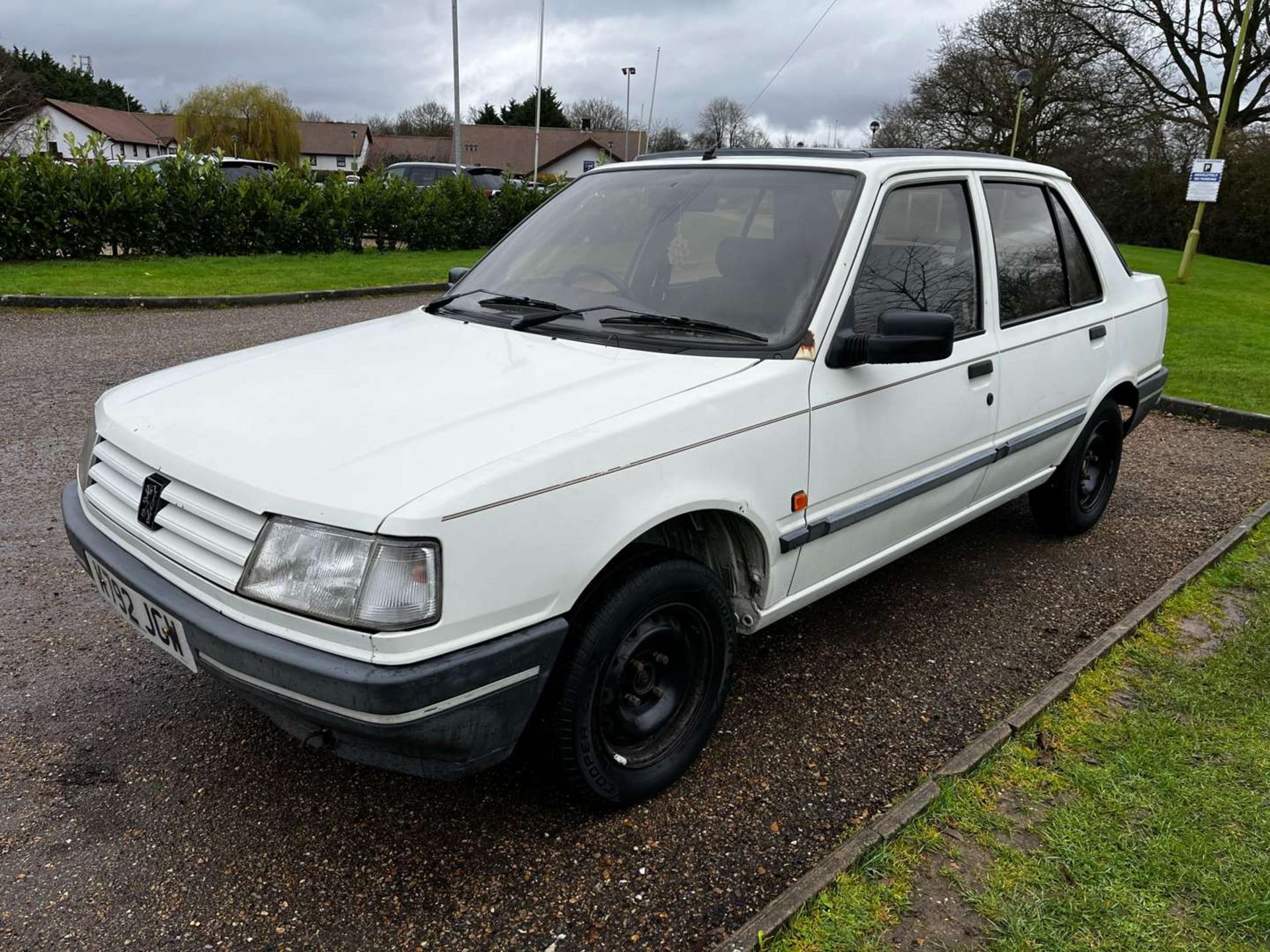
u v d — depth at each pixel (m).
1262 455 6.62
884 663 3.59
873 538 3.32
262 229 15.92
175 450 2.40
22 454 5.45
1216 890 2.36
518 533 2.16
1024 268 3.97
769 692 3.36
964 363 3.49
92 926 2.23
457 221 18.59
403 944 2.21
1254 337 11.53
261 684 2.13
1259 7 30.45
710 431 2.57
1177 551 4.79
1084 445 4.57
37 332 9.23
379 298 12.73
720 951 2.13
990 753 2.90
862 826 2.66
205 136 60.94
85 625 3.63
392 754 2.17
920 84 40.47
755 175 3.37
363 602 2.00
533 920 2.29
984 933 2.23
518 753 2.70
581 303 3.21
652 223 3.38
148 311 10.74
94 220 14.09
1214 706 3.22
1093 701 3.25
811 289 2.93
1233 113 32.62
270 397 2.61
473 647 2.13
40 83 67.75
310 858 2.47
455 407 2.46
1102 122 34.81
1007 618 4.00
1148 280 5.12
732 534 2.87
